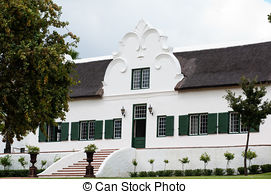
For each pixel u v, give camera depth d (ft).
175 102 120.47
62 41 91.15
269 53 115.44
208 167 105.50
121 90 128.47
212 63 120.37
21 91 82.84
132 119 125.80
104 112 130.00
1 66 83.25
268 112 91.30
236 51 120.16
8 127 88.12
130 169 113.09
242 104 91.45
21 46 81.61
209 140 114.62
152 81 124.36
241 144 110.52
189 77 119.85
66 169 112.68
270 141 107.04
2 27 80.64
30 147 106.83
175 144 118.83
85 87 134.41
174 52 129.08
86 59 143.74
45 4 88.99
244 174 96.12
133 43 128.67
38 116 85.56
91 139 131.23
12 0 81.61
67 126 134.41
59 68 84.94
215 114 114.62
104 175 106.11
